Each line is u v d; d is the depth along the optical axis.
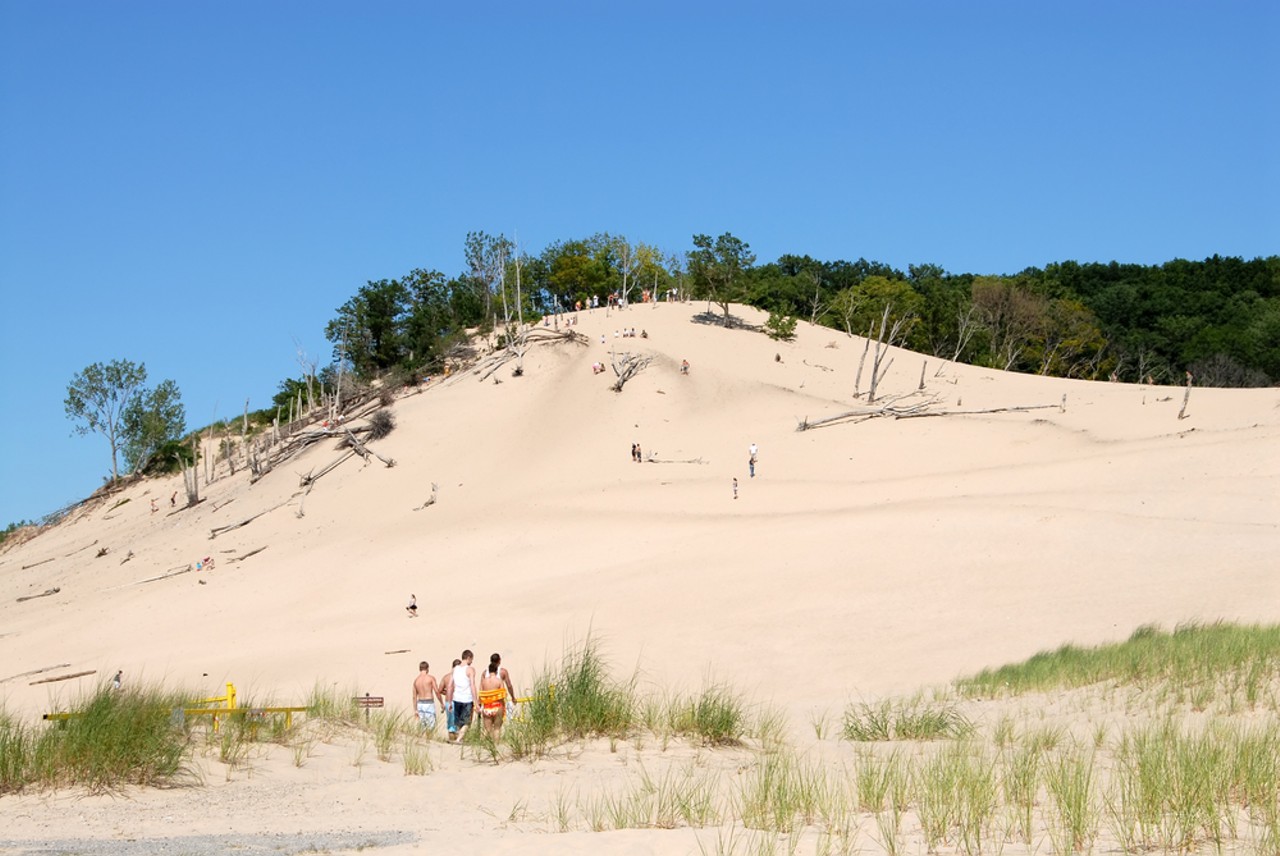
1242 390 77.00
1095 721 15.03
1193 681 16.72
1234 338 107.81
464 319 112.69
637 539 50.09
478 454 76.56
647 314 110.31
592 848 8.88
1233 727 11.93
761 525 49.12
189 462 94.88
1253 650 18.09
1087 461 55.44
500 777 13.09
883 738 15.73
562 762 14.02
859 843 8.94
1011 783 10.48
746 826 9.72
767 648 30.19
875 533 43.22
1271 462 49.16
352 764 13.94
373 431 82.81
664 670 28.52
